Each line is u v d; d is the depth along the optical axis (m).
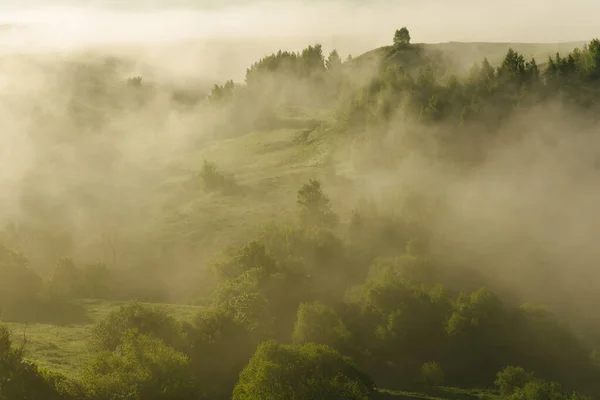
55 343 56.03
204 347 59.47
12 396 39.41
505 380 68.81
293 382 51.09
